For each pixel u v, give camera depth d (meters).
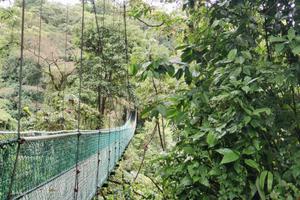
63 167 2.39
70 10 13.47
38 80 10.09
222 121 1.46
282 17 1.59
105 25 12.20
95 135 4.12
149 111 1.63
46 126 7.25
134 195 4.96
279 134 1.55
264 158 1.53
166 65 1.58
